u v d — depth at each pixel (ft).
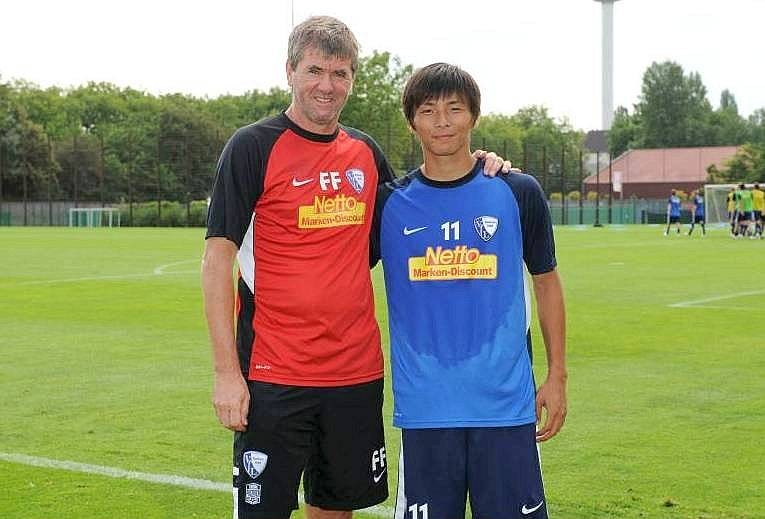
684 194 270.67
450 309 13.88
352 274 14.42
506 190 14.01
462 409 13.76
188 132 233.76
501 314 13.87
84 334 41.50
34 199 237.04
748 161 292.61
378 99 268.82
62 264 82.43
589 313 48.06
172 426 25.17
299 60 14.10
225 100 324.80
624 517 18.29
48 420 25.84
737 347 37.42
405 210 14.08
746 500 19.19
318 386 14.35
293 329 14.26
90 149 247.70
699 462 21.76
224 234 14.15
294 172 14.20
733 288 60.59
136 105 334.44
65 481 20.49
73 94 340.59
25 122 236.84
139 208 200.85
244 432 14.40
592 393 28.99
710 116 420.36
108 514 18.48
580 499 19.25
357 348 14.55
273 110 323.16
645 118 412.57
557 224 212.84
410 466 13.96
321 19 14.26
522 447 13.84
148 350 37.29
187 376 31.94
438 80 13.64
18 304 52.49
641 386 30.04
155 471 21.20
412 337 13.99
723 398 28.27
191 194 224.33
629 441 23.54
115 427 25.07
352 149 14.60
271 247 14.29
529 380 14.05
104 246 111.14
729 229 172.04
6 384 30.66
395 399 14.15
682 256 92.02
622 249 104.27
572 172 313.12
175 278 68.44
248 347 14.42
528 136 384.68
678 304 51.90
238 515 14.56
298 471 14.56
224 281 14.11
